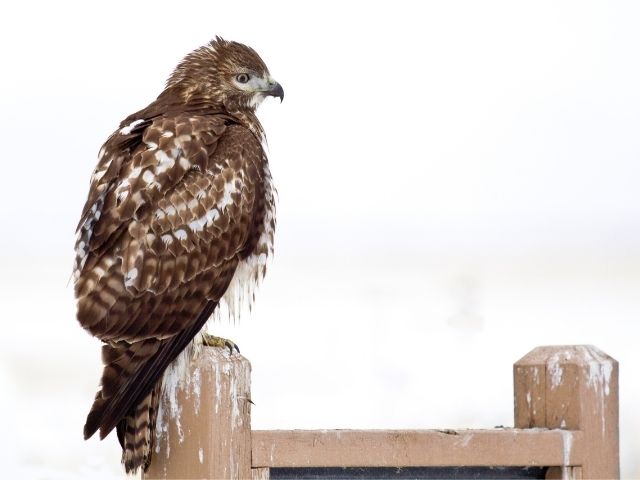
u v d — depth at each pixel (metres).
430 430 8.82
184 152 11.05
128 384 9.52
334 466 8.80
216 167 11.16
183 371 8.91
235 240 11.11
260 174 11.55
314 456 8.78
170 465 8.95
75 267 10.60
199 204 10.87
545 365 9.09
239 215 11.17
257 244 11.55
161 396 8.98
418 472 8.93
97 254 10.36
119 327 10.16
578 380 8.97
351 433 8.79
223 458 8.80
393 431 8.80
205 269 10.80
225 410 8.82
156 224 10.60
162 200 10.71
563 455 8.89
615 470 9.00
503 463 8.84
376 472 8.91
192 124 11.31
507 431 8.87
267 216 11.66
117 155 10.95
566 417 9.01
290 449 8.79
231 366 8.84
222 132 11.48
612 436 9.00
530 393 9.15
